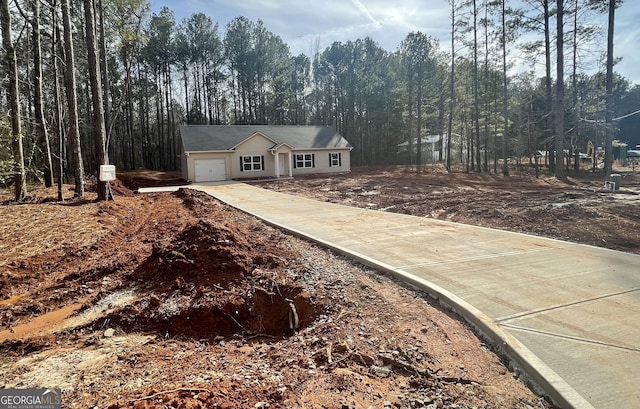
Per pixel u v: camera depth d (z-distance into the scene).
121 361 3.92
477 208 11.41
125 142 40.88
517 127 34.34
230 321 4.95
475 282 5.01
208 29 41.31
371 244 7.19
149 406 2.88
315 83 45.47
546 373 2.93
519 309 4.14
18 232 8.80
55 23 17.16
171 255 6.31
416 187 18.33
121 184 20.95
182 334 4.73
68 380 3.52
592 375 2.91
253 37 41.03
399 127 39.28
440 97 34.53
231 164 26.50
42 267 7.02
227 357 4.00
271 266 6.02
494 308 4.17
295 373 3.31
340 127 43.75
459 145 43.38
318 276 5.59
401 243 7.26
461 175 25.88
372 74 40.12
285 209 12.02
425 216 10.75
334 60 41.66
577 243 7.18
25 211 10.94
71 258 7.52
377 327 4.02
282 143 27.39
